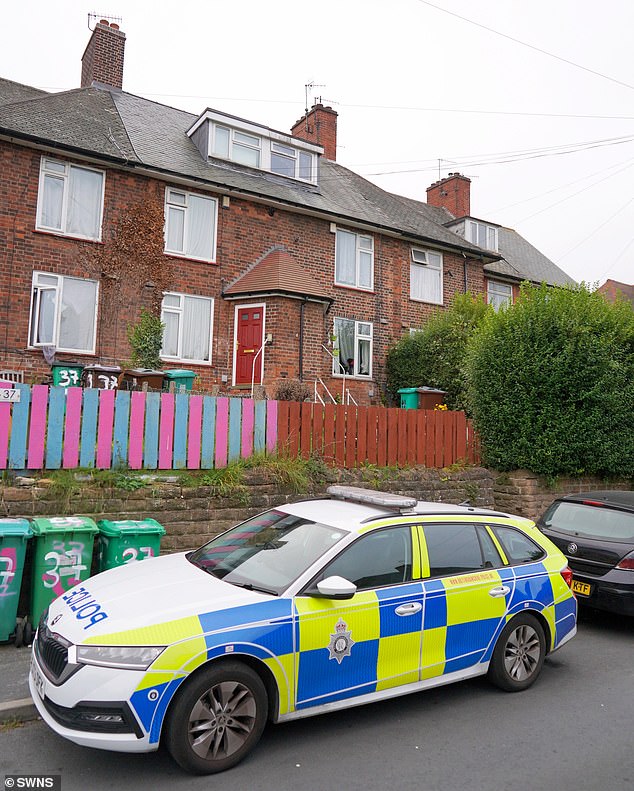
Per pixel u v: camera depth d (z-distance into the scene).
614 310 12.18
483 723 4.60
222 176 15.87
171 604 4.01
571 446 11.03
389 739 4.30
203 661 3.72
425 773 3.86
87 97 16.67
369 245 18.22
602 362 11.12
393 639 4.49
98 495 7.02
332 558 4.43
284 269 15.44
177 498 7.49
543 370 11.02
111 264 13.80
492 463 11.55
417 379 16.67
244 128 16.78
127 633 3.71
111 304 13.76
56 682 3.66
